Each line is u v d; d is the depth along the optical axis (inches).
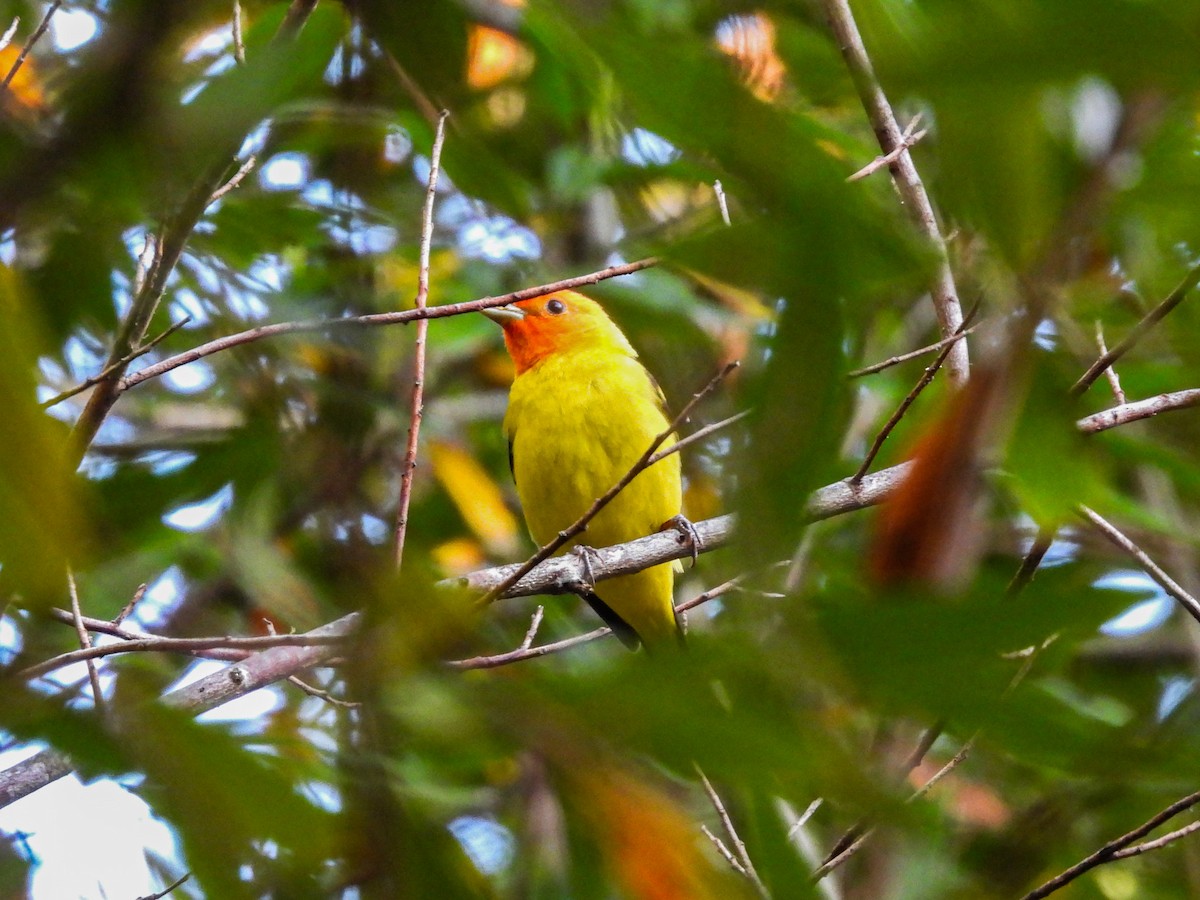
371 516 198.2
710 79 93.9
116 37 78.7
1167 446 341.4
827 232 97.4
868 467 358.9
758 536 100.0
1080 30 73.8
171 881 255.4
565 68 147.0
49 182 82.1
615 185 462.3
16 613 166.2
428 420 616.7
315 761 145.3
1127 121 90.4
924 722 97.0
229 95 89.2
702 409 557.3
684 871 99.9
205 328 480.4
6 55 335.0
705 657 98.9
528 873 391.2
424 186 492.4
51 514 83.4
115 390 283.6
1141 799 424.8
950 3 79.7
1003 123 90.7
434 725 101.1
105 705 106.0
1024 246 95.5
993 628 93.0
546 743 100.8
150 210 101.0
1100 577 104.9
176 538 465.4
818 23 142.6
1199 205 98.7
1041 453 119.0
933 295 322.3
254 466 461.1
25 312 94.0
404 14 127.3
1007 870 423.5
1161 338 173.5
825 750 96.8
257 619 459.2
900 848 342.6
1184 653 541.0
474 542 627.2
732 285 101.7
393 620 100.9
